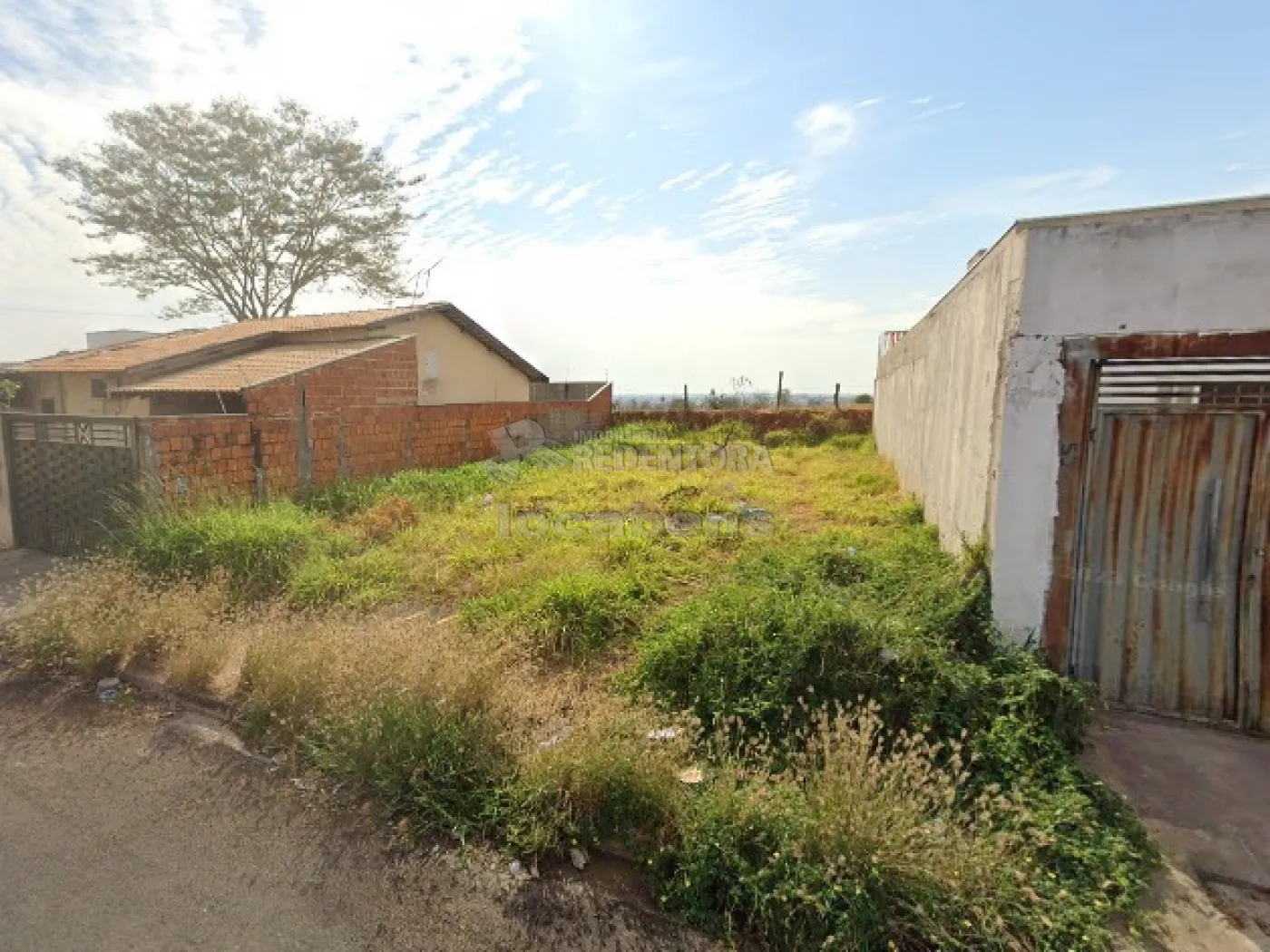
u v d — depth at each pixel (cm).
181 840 246
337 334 1309
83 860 234
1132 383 322
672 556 539
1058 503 334
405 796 264
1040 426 334
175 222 1852
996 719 281
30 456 640
